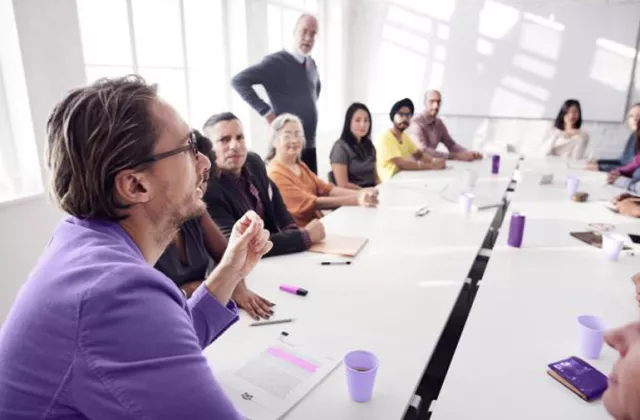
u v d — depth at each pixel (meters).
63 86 2.05
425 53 5.04
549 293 1.31
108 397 0.47
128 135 0.56
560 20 4.46
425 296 1.28
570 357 0.97
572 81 4.54
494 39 4.73
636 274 1.35
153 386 0.48
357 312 1.18
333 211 2.36
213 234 1.60
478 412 0.82
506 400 0.85
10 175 1.99
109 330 0.48
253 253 0.98
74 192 0.58
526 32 4.61
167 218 0.65
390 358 0.97
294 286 1.33
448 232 1.88
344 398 0.85
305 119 3.51
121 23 2.51
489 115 4.93
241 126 1.79
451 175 3.22
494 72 4.81
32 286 0.54
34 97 1.95
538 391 0.88
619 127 4.48
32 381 0.50
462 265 1.51
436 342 1.04
